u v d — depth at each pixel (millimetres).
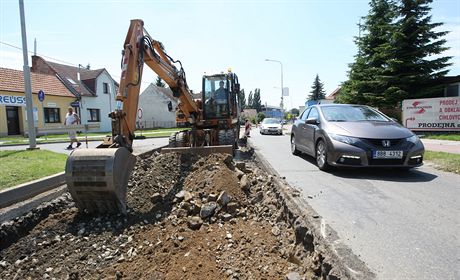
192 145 11547
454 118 16469
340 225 3887
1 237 4496
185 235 4461
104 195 4957
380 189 5578
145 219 5035
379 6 25719
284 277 3184
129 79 6215
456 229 3762
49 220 5148
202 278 3451
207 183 5883
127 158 5277
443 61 21328
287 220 4270
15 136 24578
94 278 3727
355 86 25344
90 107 34875
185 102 10984
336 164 6734
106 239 4504
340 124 7230
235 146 12250
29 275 3879
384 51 22750
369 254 3141
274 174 6609
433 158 8375
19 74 27078
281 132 24969
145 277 3623
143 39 6789
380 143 6445
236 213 5051
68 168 4898
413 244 3361
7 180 5906
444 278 2719
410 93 22125
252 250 3861
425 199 4961
